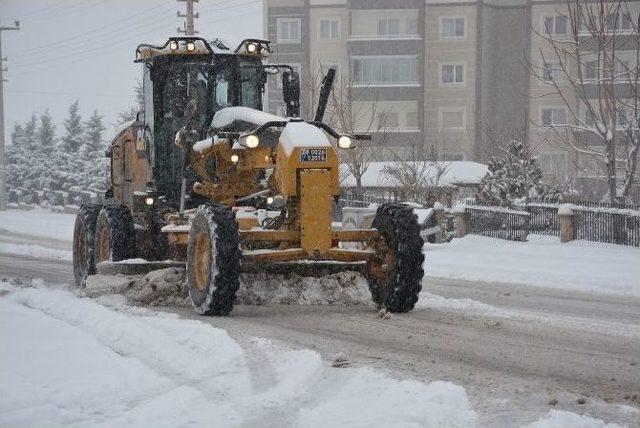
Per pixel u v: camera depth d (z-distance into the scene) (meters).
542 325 11.20
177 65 14.59
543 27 70.50
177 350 9.05
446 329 10.73
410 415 6.56
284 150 11.83
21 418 6.64
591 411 6.91
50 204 70.19
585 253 23.69
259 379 7.85
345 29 71.69
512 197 32.66
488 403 7.14
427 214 29.56
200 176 13.73
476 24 70.56
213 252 11.38
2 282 15.88
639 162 48.41
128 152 16.55
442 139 70.62
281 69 14.93
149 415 6.70
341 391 7.38
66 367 8.24
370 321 11.29
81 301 12.45
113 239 14.70
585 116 66.69
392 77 69.75
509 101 72.38
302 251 11.64
